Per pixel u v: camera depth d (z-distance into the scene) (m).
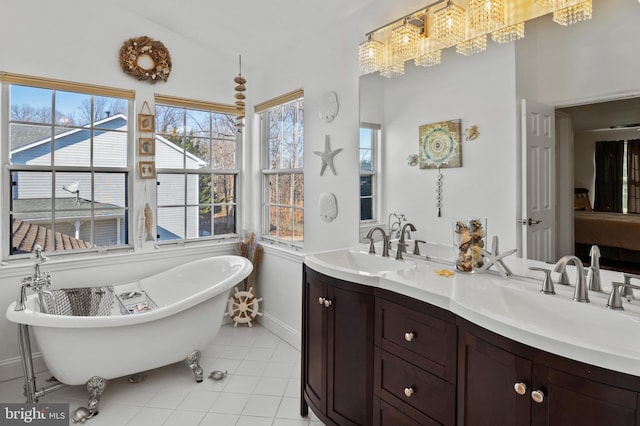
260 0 2.69
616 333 1.28
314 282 2.13
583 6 1.56
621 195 1.45
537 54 1.69
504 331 1.17
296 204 3.35
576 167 1.58
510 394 1.18
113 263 3.10
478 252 1.86
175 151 3.50
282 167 3.57
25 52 2.69
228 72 3.70
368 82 2.50
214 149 3.73
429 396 1.51
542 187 1.69
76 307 2.68
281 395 2.49
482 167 1.91
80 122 3.01
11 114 2.73
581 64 1.56
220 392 2.52
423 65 2.16
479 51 1.91
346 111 2.69
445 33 2.01
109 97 3.11
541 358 1.09
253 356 3.05
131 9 3.10
